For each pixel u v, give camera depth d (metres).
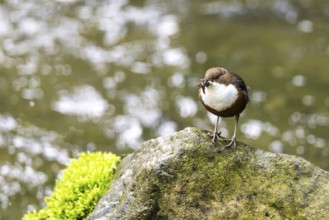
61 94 13.80
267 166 6.51
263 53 16.20
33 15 17.61
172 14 18.31
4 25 16.94
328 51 16.45
